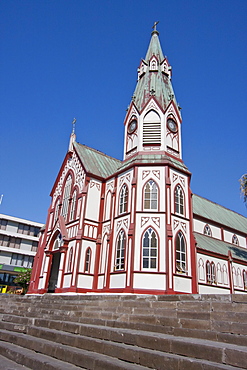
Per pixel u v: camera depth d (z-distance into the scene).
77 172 38.59
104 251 32.47
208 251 36.12
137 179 30.80
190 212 31.56
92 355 8.83
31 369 9.19
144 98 36.69
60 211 39.75
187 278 28.31
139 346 9.26
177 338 8.98
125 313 13.39
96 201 35.47
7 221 81.50
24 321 15.88
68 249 34.00
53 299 20.14
